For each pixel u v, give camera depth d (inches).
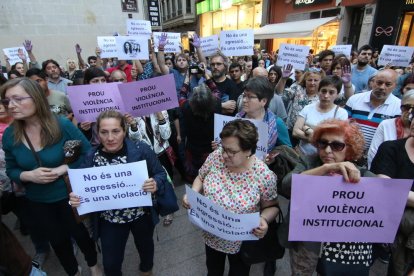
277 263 97.6
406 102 79.0
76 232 79.0
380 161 65.6
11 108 63.9
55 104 125.3
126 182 67.1
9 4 292.7
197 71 163.6
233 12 844.6
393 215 51.2
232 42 199.5
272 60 407.8
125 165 65.6
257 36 666.2
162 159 123.0
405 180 48.6
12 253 46.9
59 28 321.7
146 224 78.2
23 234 115.9
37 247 98.9
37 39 313.3
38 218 75.7
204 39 217.5
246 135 55.0
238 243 66.4
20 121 68.9
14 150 69.8
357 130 53.6
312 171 51.9
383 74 101.9
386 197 50.3
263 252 65.5
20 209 79.0
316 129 55.3
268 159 76.2
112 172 65.6
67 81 174.6
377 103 108.7
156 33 240.7
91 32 340.5
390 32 432.5
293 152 78.6
